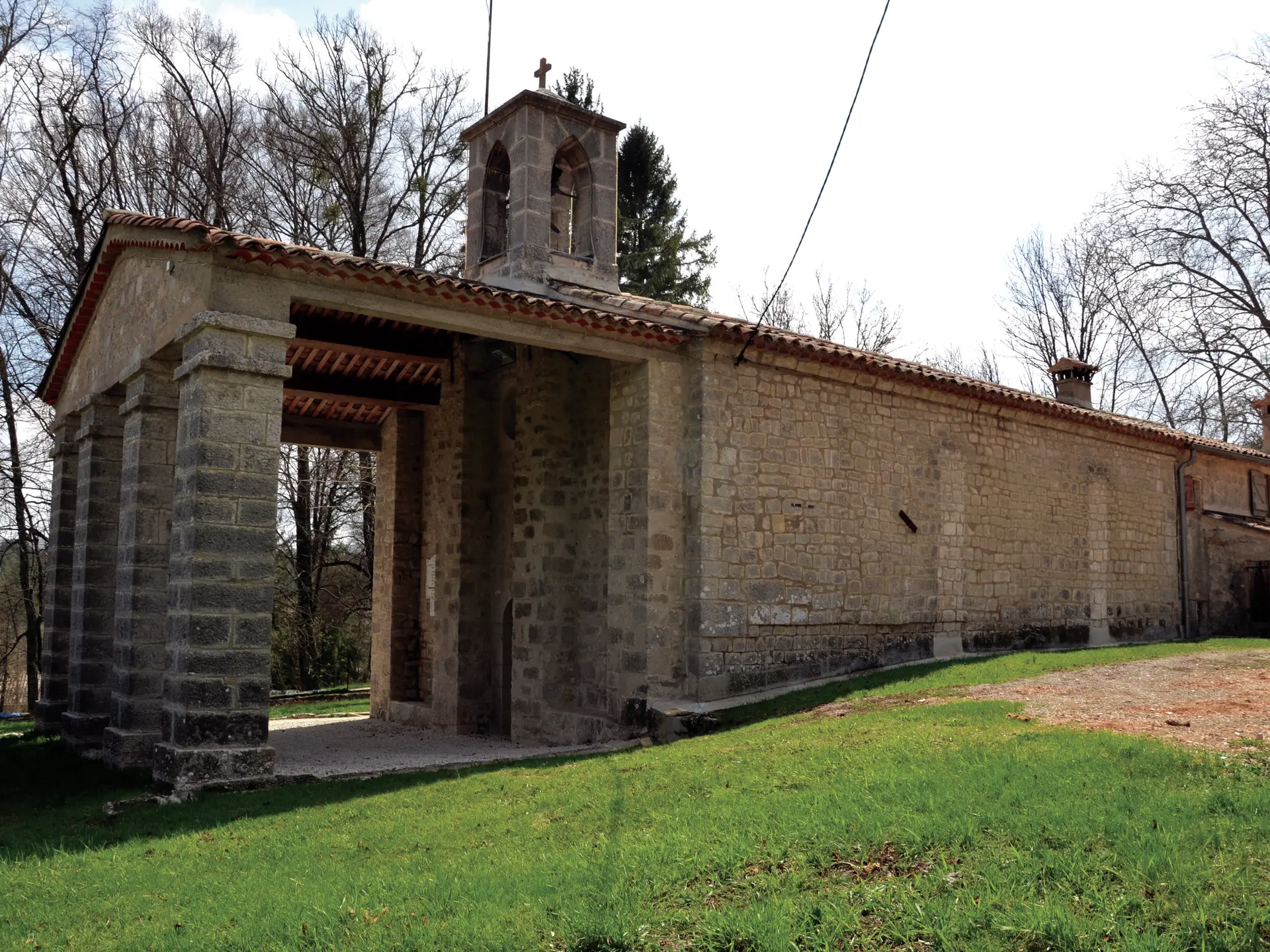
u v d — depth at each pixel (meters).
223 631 9.17
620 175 33.00
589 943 4.66
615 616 12.44
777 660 12.80
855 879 5.09
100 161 23.16
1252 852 4.91
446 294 10.50
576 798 7.71
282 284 9.73
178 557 9.41
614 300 13.09
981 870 4.95
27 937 5.51
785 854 5.50
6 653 26.11
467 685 14.98
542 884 5.46
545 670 13.57
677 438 12.45
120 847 7.24
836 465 13.78
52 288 22.72
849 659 13.62
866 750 8.05
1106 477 18.45
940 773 6.91
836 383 13.91
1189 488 20.56
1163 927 4.24
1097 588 17.92
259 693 9.33
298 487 25.86
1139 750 7.12
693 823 6.41
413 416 17.58
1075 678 11.49
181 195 24.25
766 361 13.02
